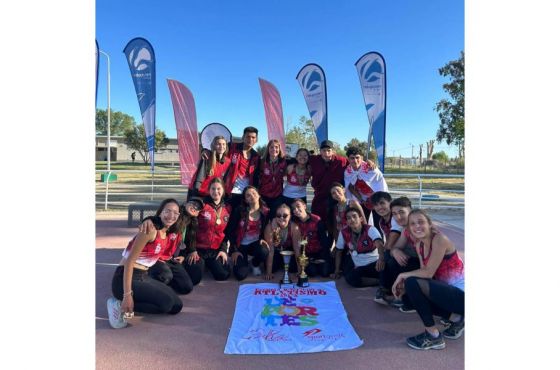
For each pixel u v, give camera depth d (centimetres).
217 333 303
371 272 404
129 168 3164
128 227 714
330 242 459
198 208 398
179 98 800
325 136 827
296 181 518
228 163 498
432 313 300
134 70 768
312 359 263
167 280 355
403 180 2459
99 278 429
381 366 254
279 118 874
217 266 425
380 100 733
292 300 367
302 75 836
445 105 2064
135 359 261
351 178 496
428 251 288
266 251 435
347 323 318
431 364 257
